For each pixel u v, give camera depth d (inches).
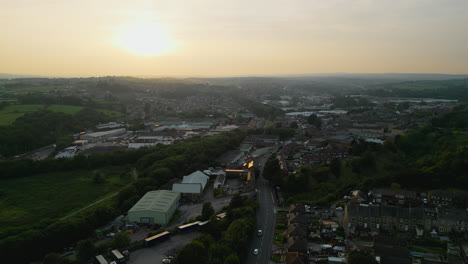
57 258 6456.7
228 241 6584.6
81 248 6579.7
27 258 6766.7
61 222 7623.0
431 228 6939.0
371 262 5511.8
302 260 5949.8
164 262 6451.8
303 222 7455.7
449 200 7677.2
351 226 7283.5
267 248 6889.8
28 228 7711.6
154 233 7573.8
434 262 5826.8
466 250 6146.7
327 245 6584.6
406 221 7076.8
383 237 6491.1
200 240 6820.9
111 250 6776.6
